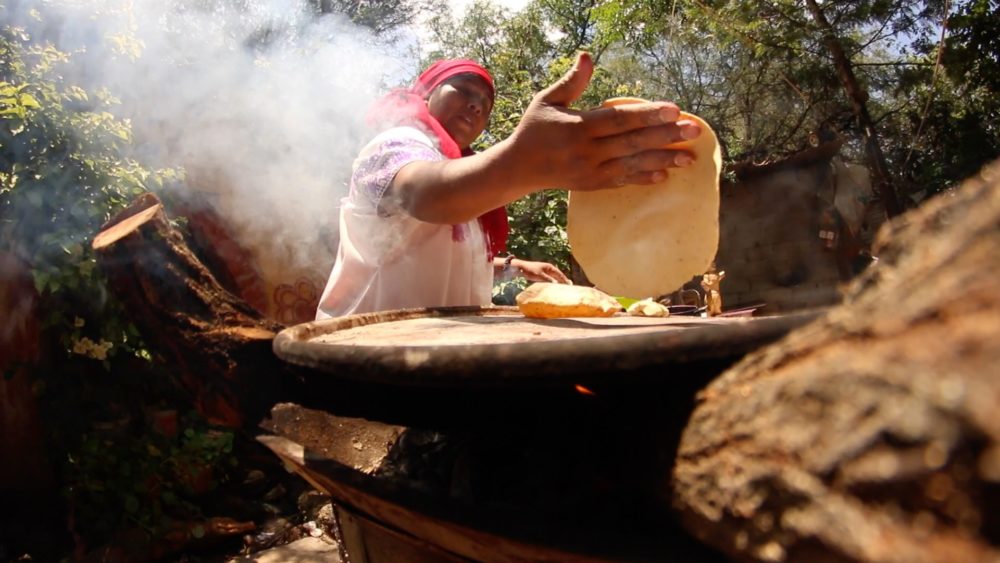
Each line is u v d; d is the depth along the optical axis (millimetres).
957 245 463
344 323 1390
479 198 1253
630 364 670
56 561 3092
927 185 8648
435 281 1910
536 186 1208
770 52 9219
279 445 1189
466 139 2258
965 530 383
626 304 2379
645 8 9727
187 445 3629
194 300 1266
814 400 508
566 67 8250
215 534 3500
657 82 10430
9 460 3201
